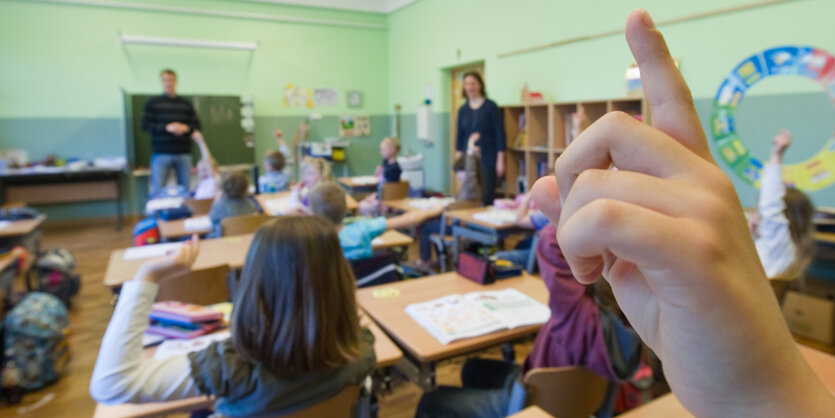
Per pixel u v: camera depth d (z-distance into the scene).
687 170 0.22
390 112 9.09
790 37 3.43
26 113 6.79
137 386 1.08
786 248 2.30
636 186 0.22
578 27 5.04
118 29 7.14
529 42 5.71
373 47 8.87
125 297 1.18
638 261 0.21
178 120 6.73
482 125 5.20
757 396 0.22
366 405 1.39
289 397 1.12
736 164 3.86
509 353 2.43
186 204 4.32
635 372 1.49
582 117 4.57
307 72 8.41
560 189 0.26
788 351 0.22
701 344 0.21
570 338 1.52
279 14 8.08
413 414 2.51
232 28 7.82
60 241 6.29
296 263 1.12
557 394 1.44
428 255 4.69
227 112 7.79
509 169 5.86
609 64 4.71
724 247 0.21
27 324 2.72
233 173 3.64
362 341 1.31
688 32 4.07
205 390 1.10
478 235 3.79
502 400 1.75
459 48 7.00
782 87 3.52
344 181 6.60
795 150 3.49
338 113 8.72
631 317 0.26
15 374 2.66
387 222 2.80
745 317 0.21
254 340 1.11
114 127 7.25
